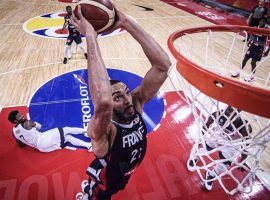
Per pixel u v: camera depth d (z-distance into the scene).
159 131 4.17
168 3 14.22
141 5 13.41
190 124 4.34
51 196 3.02
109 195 2.29
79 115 4.49
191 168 3.16
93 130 1.51
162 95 5.12
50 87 5.31
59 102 4.82
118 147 1.85
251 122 2.40
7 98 4.88
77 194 3.05
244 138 2.31
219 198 3.03
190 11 12.37
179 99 5.00
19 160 3.52
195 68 1.64
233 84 1.44
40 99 4.89
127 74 5.93
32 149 3.72
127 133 1.87
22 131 3.50
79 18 1.62
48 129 4.11
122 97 1.80
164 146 3.85
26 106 4.66
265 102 1.36
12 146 3.76
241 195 3.04
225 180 3.24
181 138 4.02
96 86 1.31
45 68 6.13
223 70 5.68
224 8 12.88
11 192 3.06
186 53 6.24
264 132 2.05
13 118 3.49
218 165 2.73
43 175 3.30
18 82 5.46
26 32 8.62
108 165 1.93
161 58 1.89
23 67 6.14
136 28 1.84
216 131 2.40
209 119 2.45
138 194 3.07
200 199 3.02
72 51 7.17
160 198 3.03
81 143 3.76
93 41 1.41
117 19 1.82
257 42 5.37
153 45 1.87
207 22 10.44
